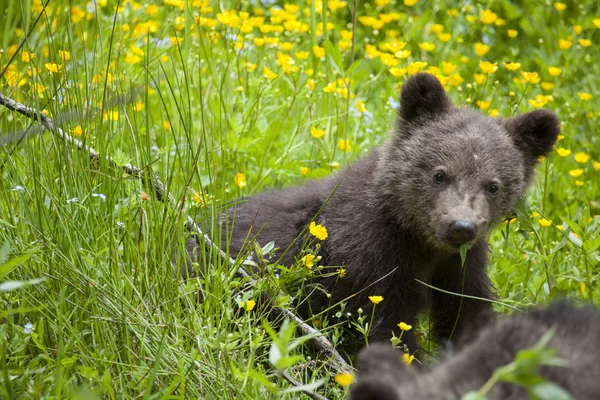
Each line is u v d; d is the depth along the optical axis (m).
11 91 10.42
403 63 15.59
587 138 14.48
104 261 8.82
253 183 12.52
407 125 10.66
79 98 9.77
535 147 10.61
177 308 8.56
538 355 5.07
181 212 9.01
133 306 8.57
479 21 17.61
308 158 12.98
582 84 15.90
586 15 17.80
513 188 10.16
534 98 15.38
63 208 8.77
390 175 10.36
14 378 7.33
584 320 6.56
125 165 9.52
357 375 8.52
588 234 10.34
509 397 5.71
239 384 7.77
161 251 9.07
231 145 12.16
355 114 13.56
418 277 10.47
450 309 10.73
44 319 8.28
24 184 8.90
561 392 5.01
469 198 9.73
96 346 8.05
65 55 10.84
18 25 14.55
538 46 17.33
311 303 10.50
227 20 13.05
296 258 9.84
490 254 11.36
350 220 10.43
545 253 11.00
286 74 14.70
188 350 8.25
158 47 14.52
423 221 10.12
